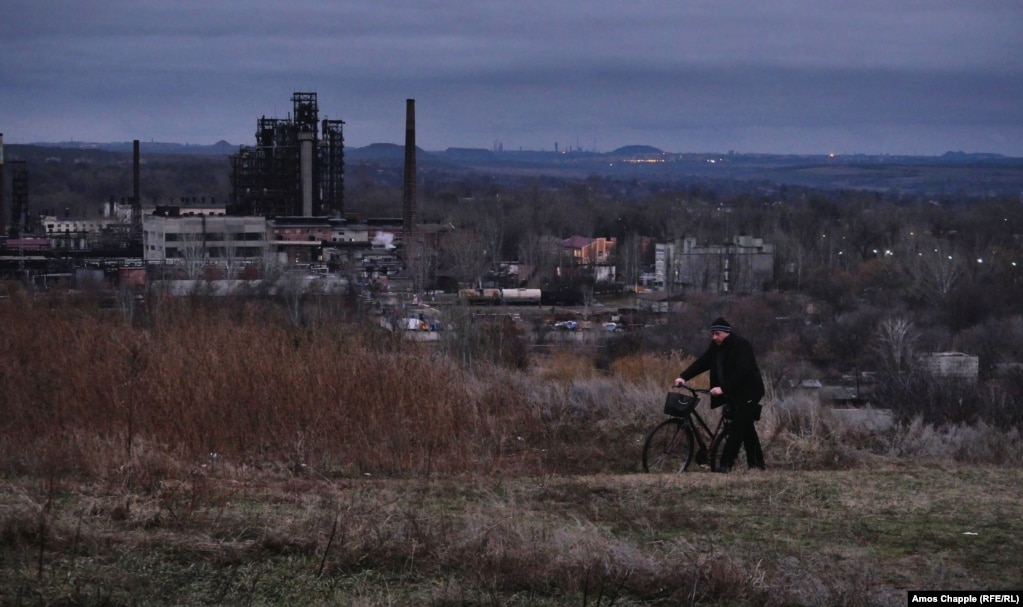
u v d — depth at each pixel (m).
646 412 16.12
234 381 14.20
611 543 7.78
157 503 8.92
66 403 13.59
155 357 15.19
